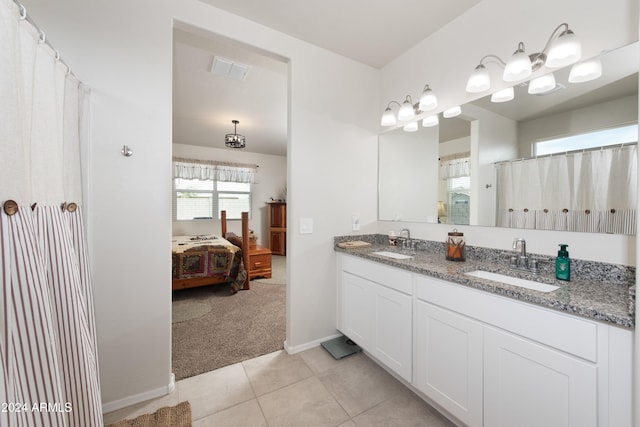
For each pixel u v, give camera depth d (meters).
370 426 1.34
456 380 1.27
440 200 1.95
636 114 1.11
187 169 5.55
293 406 1.48
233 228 6.14
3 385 0.66
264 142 5.41
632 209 1.12
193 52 2.25
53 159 0.96
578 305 0.88
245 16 1.79
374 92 2.45
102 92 1.41
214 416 1.41
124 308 1.47
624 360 0.80
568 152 1.31
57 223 0.98
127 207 1.47
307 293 2.10
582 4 1.25
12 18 0.70
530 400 1.01
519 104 1.49
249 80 2.76
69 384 0.96
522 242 1.43
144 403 1.50
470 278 1.23
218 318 2.69
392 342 1.65
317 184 2.13
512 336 1.06
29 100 0.81
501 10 1.57
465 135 1.77
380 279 1.75
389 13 1.77
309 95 2.09
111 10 1.43
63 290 0.96
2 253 0.69
